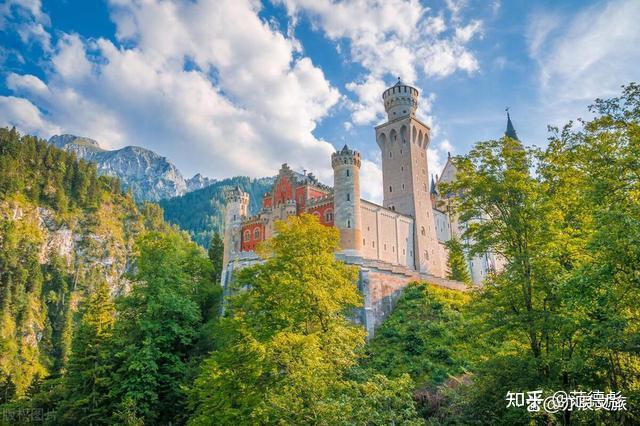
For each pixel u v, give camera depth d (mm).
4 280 144000
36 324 141375
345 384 22922
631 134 22172
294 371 22594
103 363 45969
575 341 22250
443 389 35719
